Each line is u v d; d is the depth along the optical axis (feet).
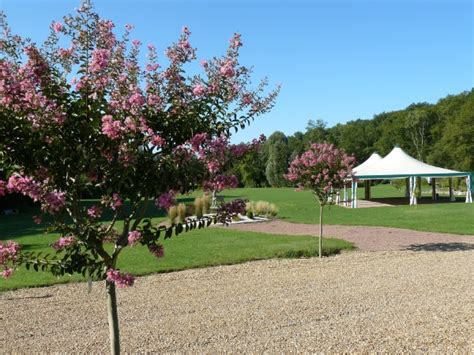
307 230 60.08
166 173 11.06
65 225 11.30
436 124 236.22
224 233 56.95
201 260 37.47
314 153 39.27
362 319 20.03
